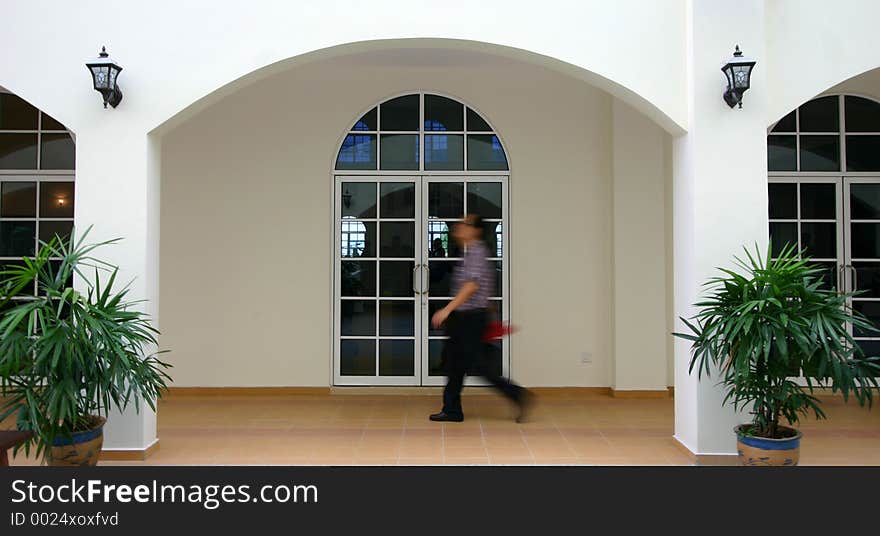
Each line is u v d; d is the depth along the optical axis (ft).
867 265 20.99
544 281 20.85
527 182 20.85
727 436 13.78
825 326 11.51
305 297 20.80
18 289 11.84
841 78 14.28
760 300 11.81
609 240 20.86
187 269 20.76
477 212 21.01
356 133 21.07
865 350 20.88
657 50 14.34
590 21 14.34
